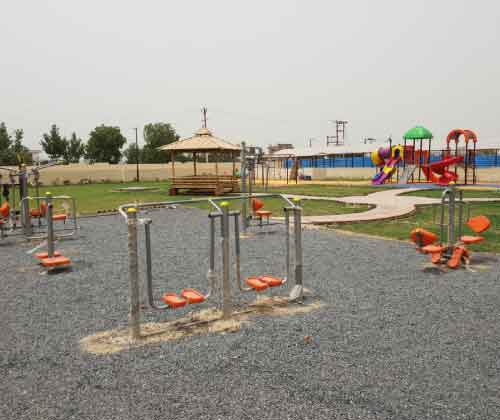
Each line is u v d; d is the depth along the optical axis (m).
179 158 88.06
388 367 3.48
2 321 4.72
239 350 3.84
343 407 2.90
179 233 10.80
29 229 10.23
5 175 32.09
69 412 2.89
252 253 8.18
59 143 68.56
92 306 5.21
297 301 5.21
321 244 8.97
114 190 30.27
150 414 2.85
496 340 4.00
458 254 6.86
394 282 6.05
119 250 8.70
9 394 3.15
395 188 28.67
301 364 3.55
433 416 2.79
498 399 2.99
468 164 40.47
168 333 4.29
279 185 34.53
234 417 2.80
